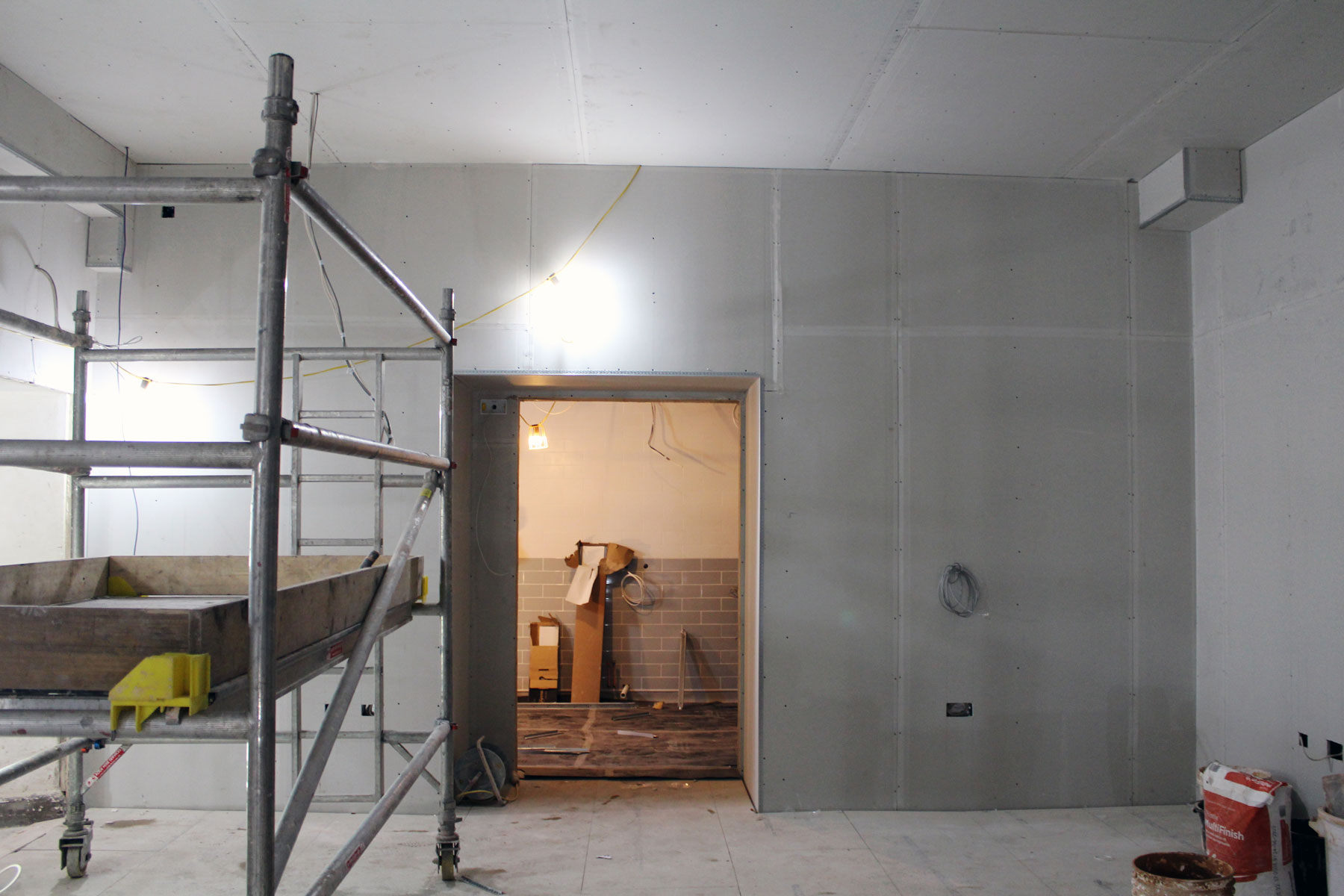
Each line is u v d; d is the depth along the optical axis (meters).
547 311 3.55
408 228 3.57
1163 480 3.62
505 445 3.93
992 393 3.60
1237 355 3.37
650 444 5.87
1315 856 2.67
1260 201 3.25
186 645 1.23
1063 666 3.54
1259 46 2.62
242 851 2.96
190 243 3.56
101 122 3.21
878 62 2.75
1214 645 3.46
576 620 5.62
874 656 3.51
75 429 2.71
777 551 3.53
